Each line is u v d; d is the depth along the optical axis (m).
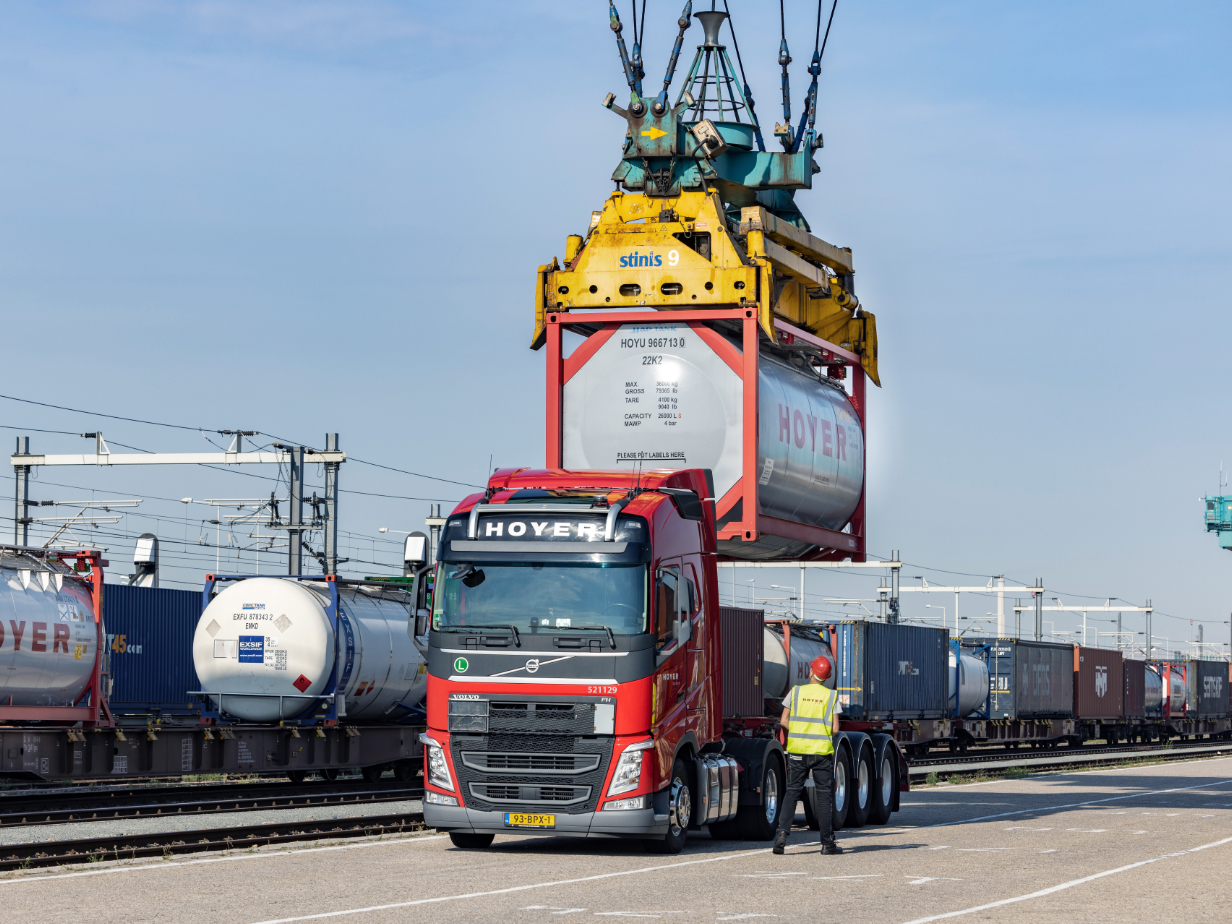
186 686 47.81
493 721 24.08
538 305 28.50
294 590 44.09
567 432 28.25
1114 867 23.11
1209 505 131.50
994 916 17.66
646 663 23.83
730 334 28.52
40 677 36.88
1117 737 108.75
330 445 64.62
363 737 47.22
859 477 32.59
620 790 23.69
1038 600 136.25
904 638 67.12
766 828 28.00
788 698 25.28
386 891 19.64
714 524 27.08
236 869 22.05
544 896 19.27
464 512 24.86
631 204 28.78
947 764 66.38
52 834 28.00
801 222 31.42
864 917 17.55
